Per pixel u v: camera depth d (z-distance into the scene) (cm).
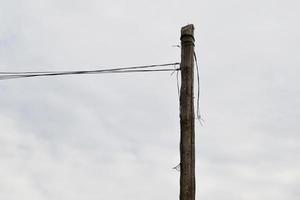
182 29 1144
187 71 1108
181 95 1095
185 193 1009
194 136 1068
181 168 1036
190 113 1077
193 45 1140
